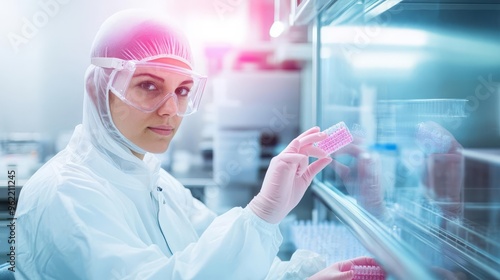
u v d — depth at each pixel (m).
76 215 0.98
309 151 1.12
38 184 1.10
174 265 0.96
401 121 1.51
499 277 0.78
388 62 1.62
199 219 1.45
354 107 1.65
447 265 0.86
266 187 1.04
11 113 3.99
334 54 1.60
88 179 1.08
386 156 1.46
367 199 1.25
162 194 1.32
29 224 1.05
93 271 0.93
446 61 1.48
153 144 1.15
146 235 1.15
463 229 1.05
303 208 2.19
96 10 3.85
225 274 0.96
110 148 1.18
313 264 1.12
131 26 1.14
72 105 4.07
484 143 1.37
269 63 3.60
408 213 1.21
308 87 3.37
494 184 1.30
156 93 1.10
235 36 3.57
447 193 1.28
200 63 3.76
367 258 1.05
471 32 1.43
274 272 1.16
